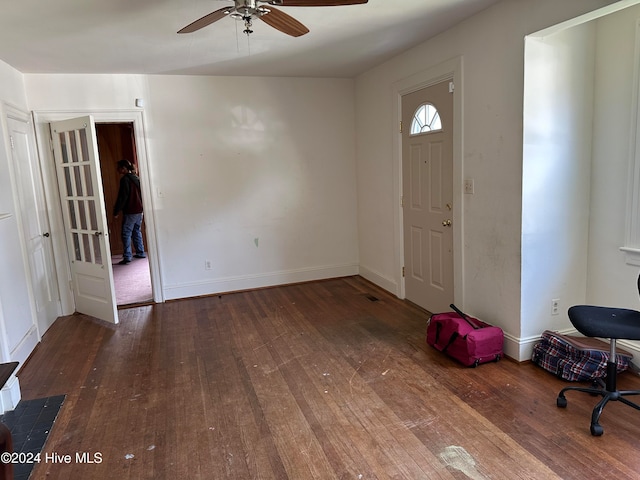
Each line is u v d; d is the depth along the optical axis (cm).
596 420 214
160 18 277
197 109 457
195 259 475
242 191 483
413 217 408
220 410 250
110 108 430
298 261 517
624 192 272
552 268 290
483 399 251
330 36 333
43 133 414
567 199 288
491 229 305
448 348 303
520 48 266
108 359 325
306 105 496
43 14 263
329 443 217
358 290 481
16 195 345
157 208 455
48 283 410
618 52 267
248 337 358
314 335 356
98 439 227
